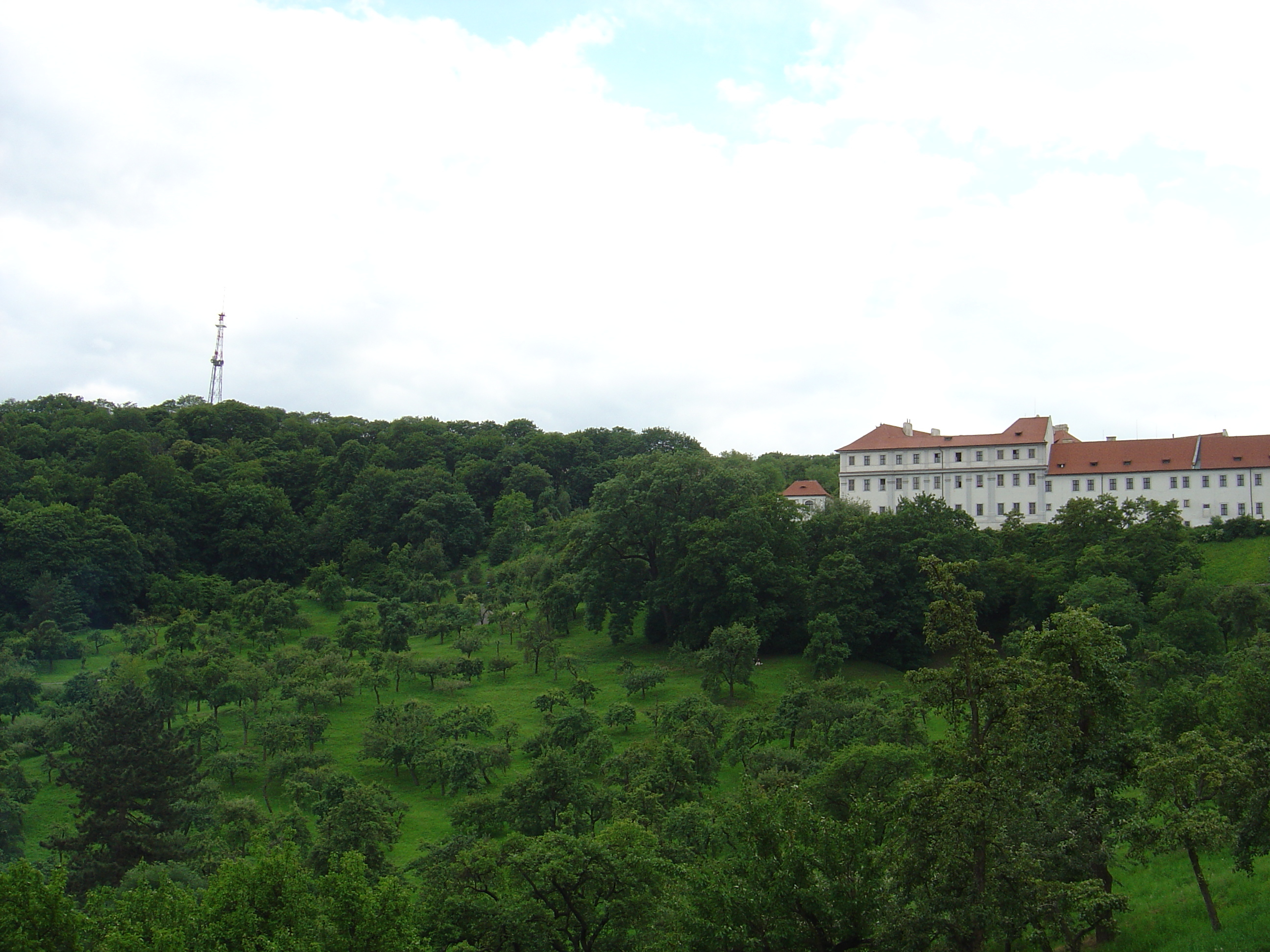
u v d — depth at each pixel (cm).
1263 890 4238
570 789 7069
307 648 13838
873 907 4056
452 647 13888
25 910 4297
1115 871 5166
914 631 13150
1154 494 17312
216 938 4266
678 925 4297
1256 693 5519
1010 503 18200
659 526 14475
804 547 14662
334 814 7125
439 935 4712
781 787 5853
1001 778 3631
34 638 14350
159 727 7925
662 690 11819
